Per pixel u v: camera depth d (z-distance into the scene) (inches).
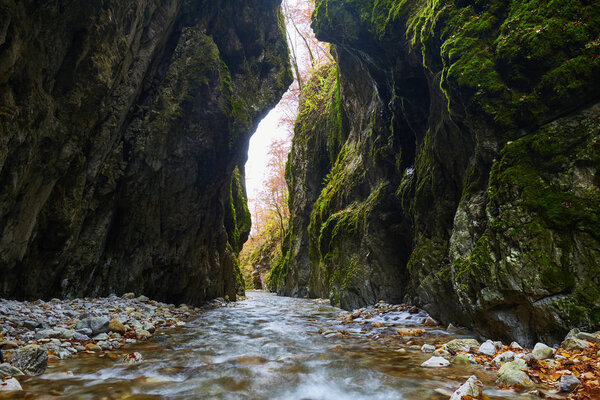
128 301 366.0
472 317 218.2
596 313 158.4
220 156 463.5
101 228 361.7
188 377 159.5
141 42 356.8
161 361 184.9
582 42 191.8
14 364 155.5
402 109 389.1
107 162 363.9
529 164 197.8
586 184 179.9
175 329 290.2
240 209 886.4
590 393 118.4
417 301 365.4
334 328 298.2
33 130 238.2
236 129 469.4
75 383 146.3
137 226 406.6
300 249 855.1
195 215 475.5
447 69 249.1
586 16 195.2
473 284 208.7
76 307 297.4
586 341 152.0
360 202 555.5
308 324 328.8
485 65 223.0
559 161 188.9
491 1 237.5
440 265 309.7
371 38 384.5
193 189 458.0
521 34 208.4
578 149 185.9
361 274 466.6
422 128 378.0
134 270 408.5
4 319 221.8
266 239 1579.7
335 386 147.5
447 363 169.5
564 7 200.2
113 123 334.0
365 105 578.9
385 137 484.7
